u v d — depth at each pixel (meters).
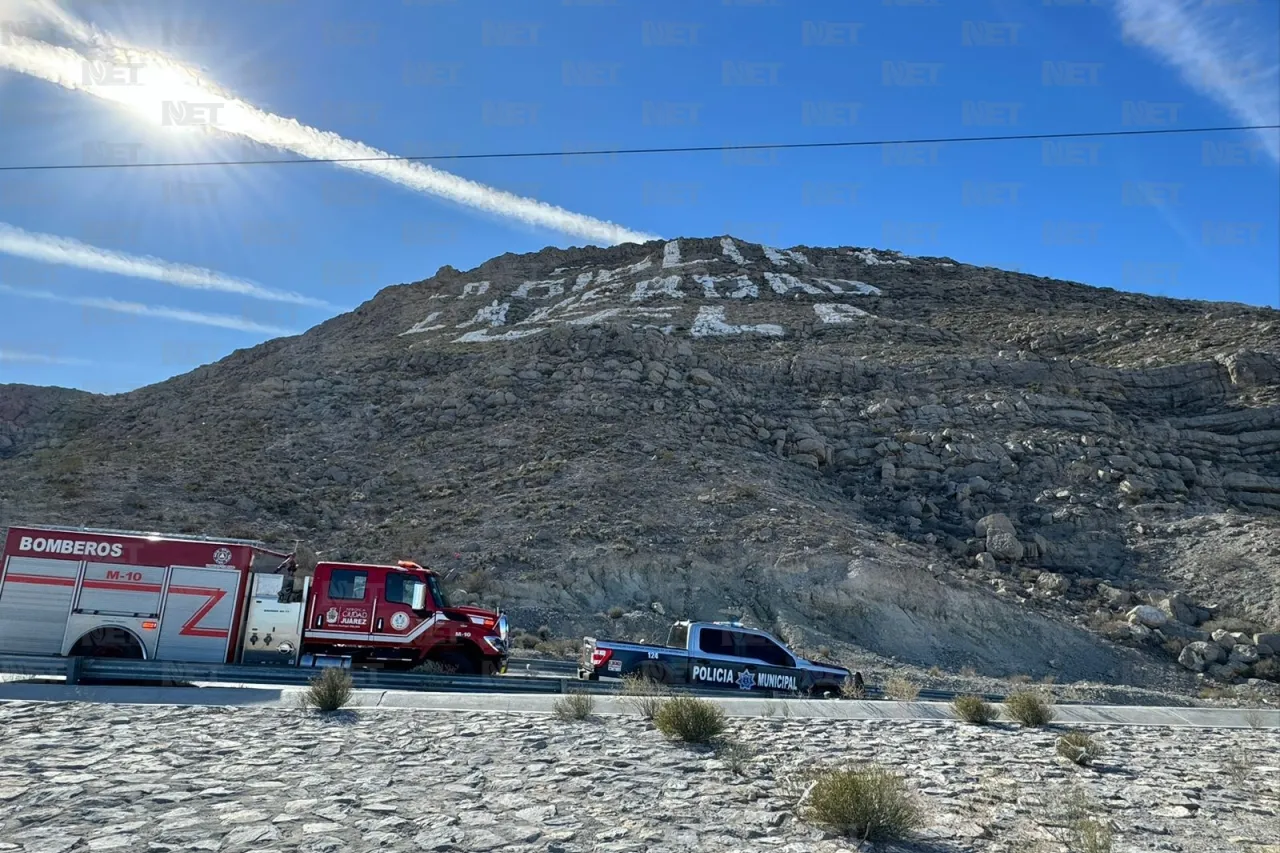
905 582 29.36
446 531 31.62
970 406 47.22
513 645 23.03
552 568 28.41
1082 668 26.94
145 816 6.33
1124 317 68.88
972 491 39.31
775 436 44.31
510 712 12.65
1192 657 27.53
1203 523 35.56
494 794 7.56
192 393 56.56
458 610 16.05
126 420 51.31
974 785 9.23
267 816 6.49
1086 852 6.70
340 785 7.60
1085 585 32.72
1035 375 51.25
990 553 34.44
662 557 29.58
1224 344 55.00
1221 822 8.23
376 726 10.78
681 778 8.55
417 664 15.66
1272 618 28.92
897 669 24.64
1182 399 49.56
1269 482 39.69
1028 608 29.92
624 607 27.41
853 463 42.94
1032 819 7.85
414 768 8.47
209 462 38.19
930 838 6.97
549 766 8.85
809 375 52.00
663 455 38.56
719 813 7.26
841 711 14.63
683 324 66.94
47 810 6.34
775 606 28.38
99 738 9.06
